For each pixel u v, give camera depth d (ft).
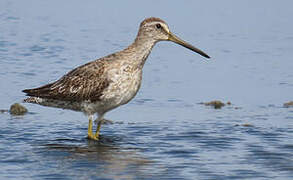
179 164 43.62
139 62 49.90
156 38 50.83
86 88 49.67
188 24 104.37
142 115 58.29
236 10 118.62
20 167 42.42
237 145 48.42
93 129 53.52
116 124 55.16
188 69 77.66
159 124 55.11
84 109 50.65
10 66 75.66
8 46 86.07
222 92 67.46
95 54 83.25
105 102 49.88
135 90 50.19
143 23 50.21
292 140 49.78
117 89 49.39
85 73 50.01
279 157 45.32
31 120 55.62
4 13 110.83
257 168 42.88
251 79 73.10
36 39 91.04
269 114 58.90
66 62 78.59
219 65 79.82
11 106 58.49
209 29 101.50
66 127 53.72
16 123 54.34
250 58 83.61
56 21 105.19
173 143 48.93
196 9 117.39
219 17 111.55
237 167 43.06
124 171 41.86
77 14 111.34
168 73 75.36
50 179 39.96
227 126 54.34
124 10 114.42
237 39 95.20
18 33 94.99
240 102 63.77
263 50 88.33
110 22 104.83
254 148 47.57
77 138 50.39
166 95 65.98
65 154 45.73
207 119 56.95
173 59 82.64
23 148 47.03
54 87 50.78
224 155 45.78
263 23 107.96
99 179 40.09
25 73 72.79
